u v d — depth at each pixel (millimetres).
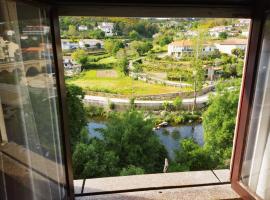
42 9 1146
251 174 1534
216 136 6801
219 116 6645
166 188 1729
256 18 1349
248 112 1477
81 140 6750
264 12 1288
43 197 1144
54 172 1314
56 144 1349
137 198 1623
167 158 7391
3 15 802
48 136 1220
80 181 1815
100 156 6707
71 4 1267
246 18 1424
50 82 1261
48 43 1226
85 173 6523
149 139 7305
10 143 821
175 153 7270
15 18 885
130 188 1717
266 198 1408
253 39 1387
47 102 1211
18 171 877
